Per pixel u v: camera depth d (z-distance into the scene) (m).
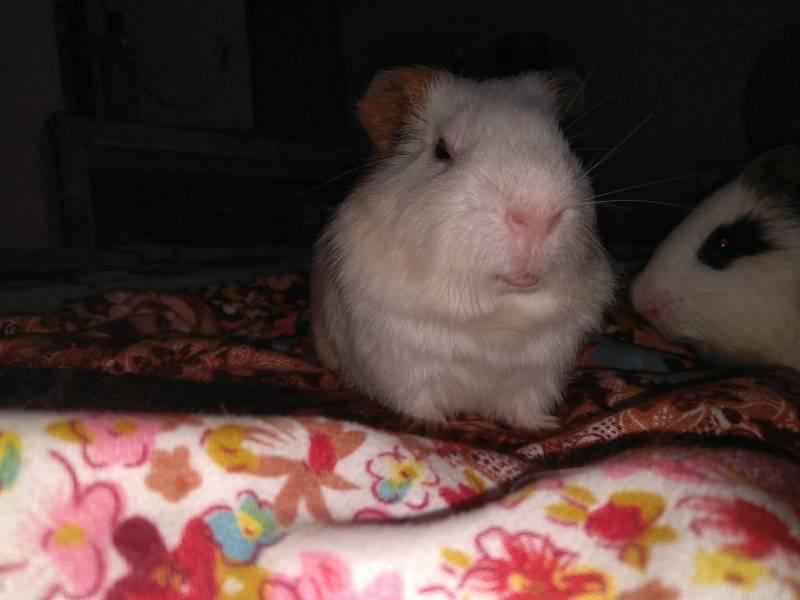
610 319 0.27
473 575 0.09
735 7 0.57
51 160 0.55
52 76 0.55
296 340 0.28
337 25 0.90
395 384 0.20
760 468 0.10
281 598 0.09
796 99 0.32
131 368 0.20
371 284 0.19
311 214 0.65
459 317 0.17
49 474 0.09
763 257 0.23
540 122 0.17
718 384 0.17
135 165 0.58
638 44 0.64
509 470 0.12
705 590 0.08
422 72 0.20
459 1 0.79
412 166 0.19
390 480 0.11
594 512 0.09
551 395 0.20
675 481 0.09
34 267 0.38
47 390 0.18
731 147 0.59
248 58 0.80
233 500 0.09
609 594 0.08
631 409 0.16
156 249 0.51
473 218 0.16
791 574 0.08
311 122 0.92
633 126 0.65
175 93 0.72
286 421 0.11
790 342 0.23
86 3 0.62
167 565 0.09
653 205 0.63
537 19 0.71
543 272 0.16
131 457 0.09
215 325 0.29
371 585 0.09
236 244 0.64
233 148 0.64
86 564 0.08
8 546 0.08
